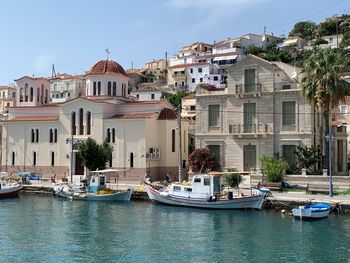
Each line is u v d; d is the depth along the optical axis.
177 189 52.84
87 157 65.06
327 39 154.62
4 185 61.94
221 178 54.34
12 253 31.50
